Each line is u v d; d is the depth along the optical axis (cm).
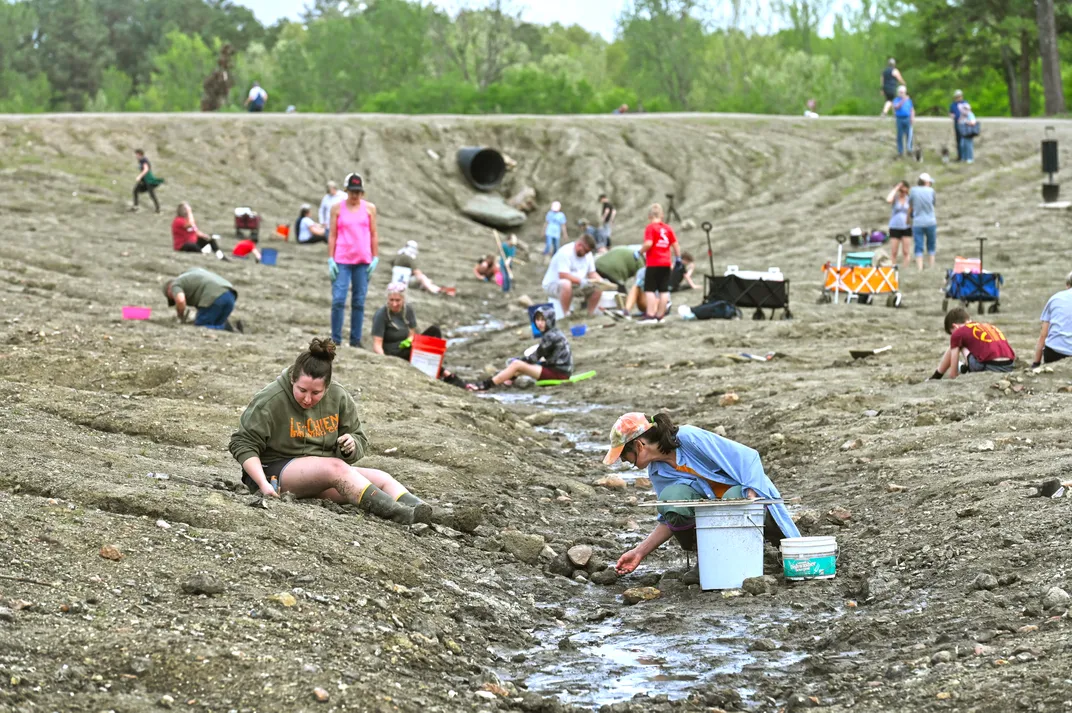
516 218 5169
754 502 908
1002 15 7706
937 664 693
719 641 792
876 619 800
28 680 595
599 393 1900
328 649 688
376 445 1316
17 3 14550
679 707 667
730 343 2273
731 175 5422
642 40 11106
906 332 2323
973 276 2464
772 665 742
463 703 650
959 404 1458
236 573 786
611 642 802
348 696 622
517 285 3675
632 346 2316
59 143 4978
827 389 1700
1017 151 5219
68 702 584
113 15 16150
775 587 900
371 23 11869
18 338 1661
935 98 8894
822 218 4572
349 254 1939
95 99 14812
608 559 1012
